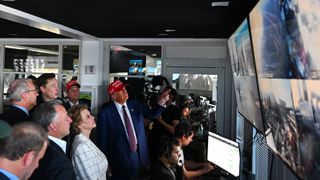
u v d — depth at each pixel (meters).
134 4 3.10
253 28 1.76
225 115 5.30
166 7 3.19
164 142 2.15
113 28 4.57
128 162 2.87
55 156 1.55
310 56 0.90
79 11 3.51
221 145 2.35
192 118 5.18
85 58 5.74
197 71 5.41
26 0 3.08
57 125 1.75
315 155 0.94
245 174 2.23
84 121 2.08
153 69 5.63
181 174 2.30
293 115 1.14
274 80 1.38
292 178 1.61
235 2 2.89
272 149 1.60
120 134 2.89
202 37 5.22
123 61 5.72
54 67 5.95
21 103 2.26
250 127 2.83
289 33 1.10
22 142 1.16
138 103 3.21
